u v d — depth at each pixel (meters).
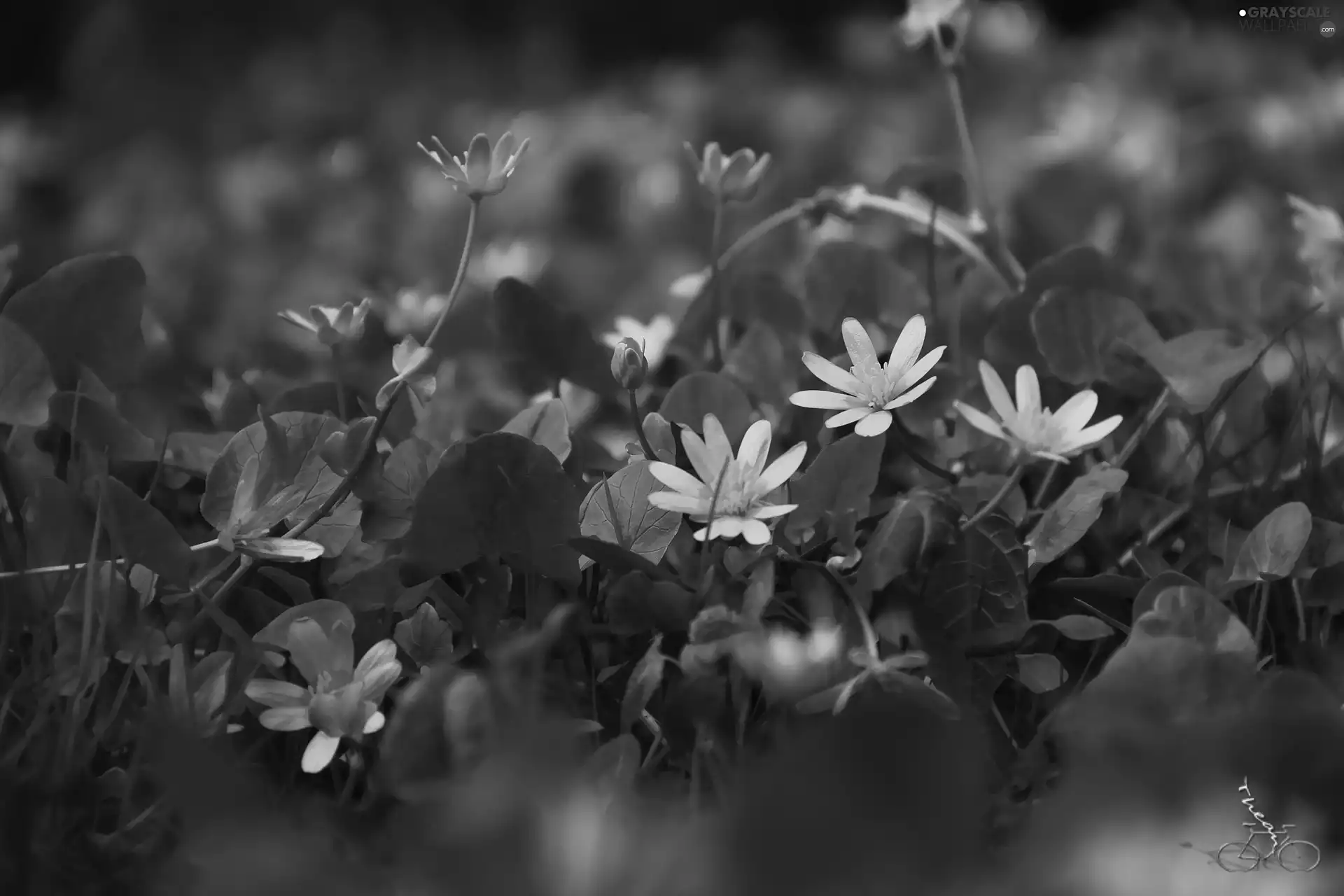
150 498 0.74
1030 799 0.68
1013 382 0.76
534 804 0.64
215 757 0.66
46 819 0.67
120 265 0.74
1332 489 0.74
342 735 0.67
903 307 0.80
